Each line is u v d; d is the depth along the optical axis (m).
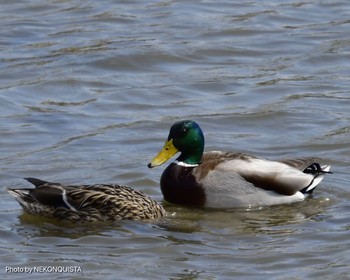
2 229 14.55
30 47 23.36
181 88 21.25
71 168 17.03
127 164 17.23
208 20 25.30
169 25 24.92
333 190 16.36
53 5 26.06
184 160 16.12
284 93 20.97
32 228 14.63
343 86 21.38
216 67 22.59
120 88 21.19
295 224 15.07
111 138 18.52
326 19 25.50
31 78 21.56
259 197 15.89
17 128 18.92
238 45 23.73
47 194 14.95
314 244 14.17
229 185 15.87
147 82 21.61
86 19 25.23
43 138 18.52
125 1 26.59
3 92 20.77
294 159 16.41
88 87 21.23
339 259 13.59
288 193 15.96
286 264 13.45
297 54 23.33
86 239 14.30
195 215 15.58
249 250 13.98
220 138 18.70
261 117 19.66
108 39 23.88
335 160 17.61
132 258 13.65
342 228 14.80
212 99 20.73
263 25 25.02
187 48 23.41
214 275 13.09
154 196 16.31
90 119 19.53
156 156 16.16
